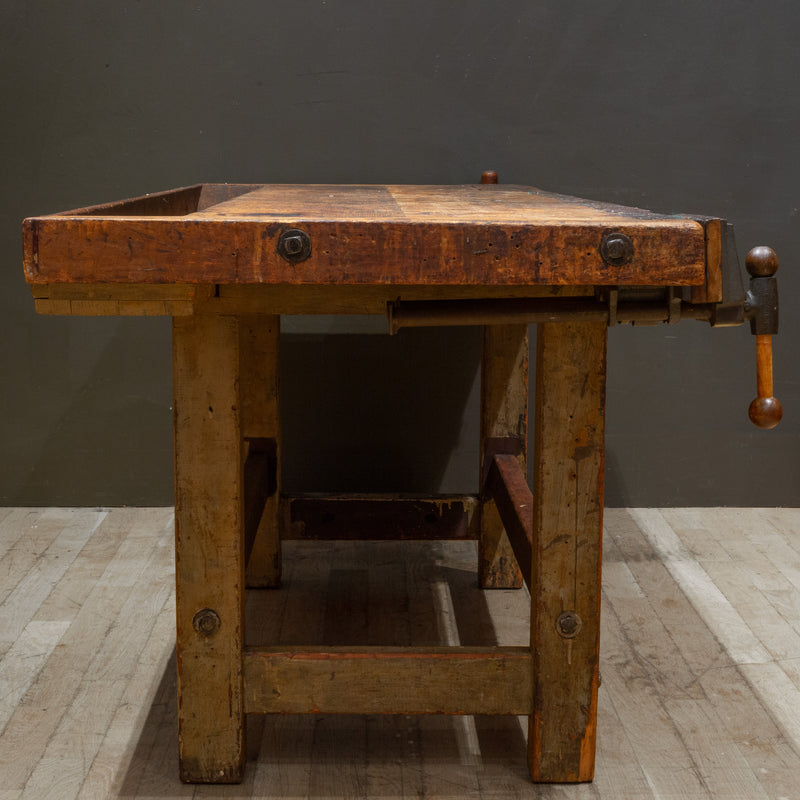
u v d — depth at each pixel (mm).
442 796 1630
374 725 1864
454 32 2910
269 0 2879
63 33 2879
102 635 2219
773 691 1985
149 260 1161
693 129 2963
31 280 1162
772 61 2934
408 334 3031
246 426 2480
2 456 3094
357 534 2574
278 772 1699
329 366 3047
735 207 3004
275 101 2930
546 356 1568
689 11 2910
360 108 2939
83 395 3066
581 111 2953
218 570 1604
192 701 1635
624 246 1175
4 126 2918
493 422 2535
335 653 1647
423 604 2461
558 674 1635
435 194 2270
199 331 1539
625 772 1700
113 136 2936
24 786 1639
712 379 3092
